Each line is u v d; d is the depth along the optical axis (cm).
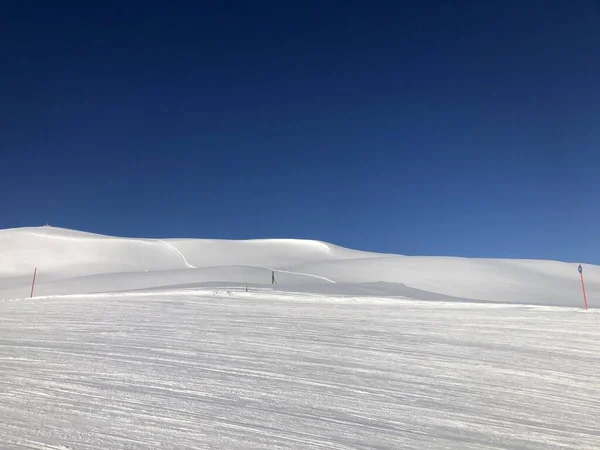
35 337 1305
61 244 8138
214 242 8950
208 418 716
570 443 667
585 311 1802
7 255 7650
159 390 845
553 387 912
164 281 4831
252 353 1134
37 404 759
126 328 1438
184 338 1293
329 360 1083
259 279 4922
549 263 7581
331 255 8894
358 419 735
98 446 600
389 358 1109
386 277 5878
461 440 668
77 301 2155
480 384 927
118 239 8588
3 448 585
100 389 843
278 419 722
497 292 5391
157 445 611
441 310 1877
